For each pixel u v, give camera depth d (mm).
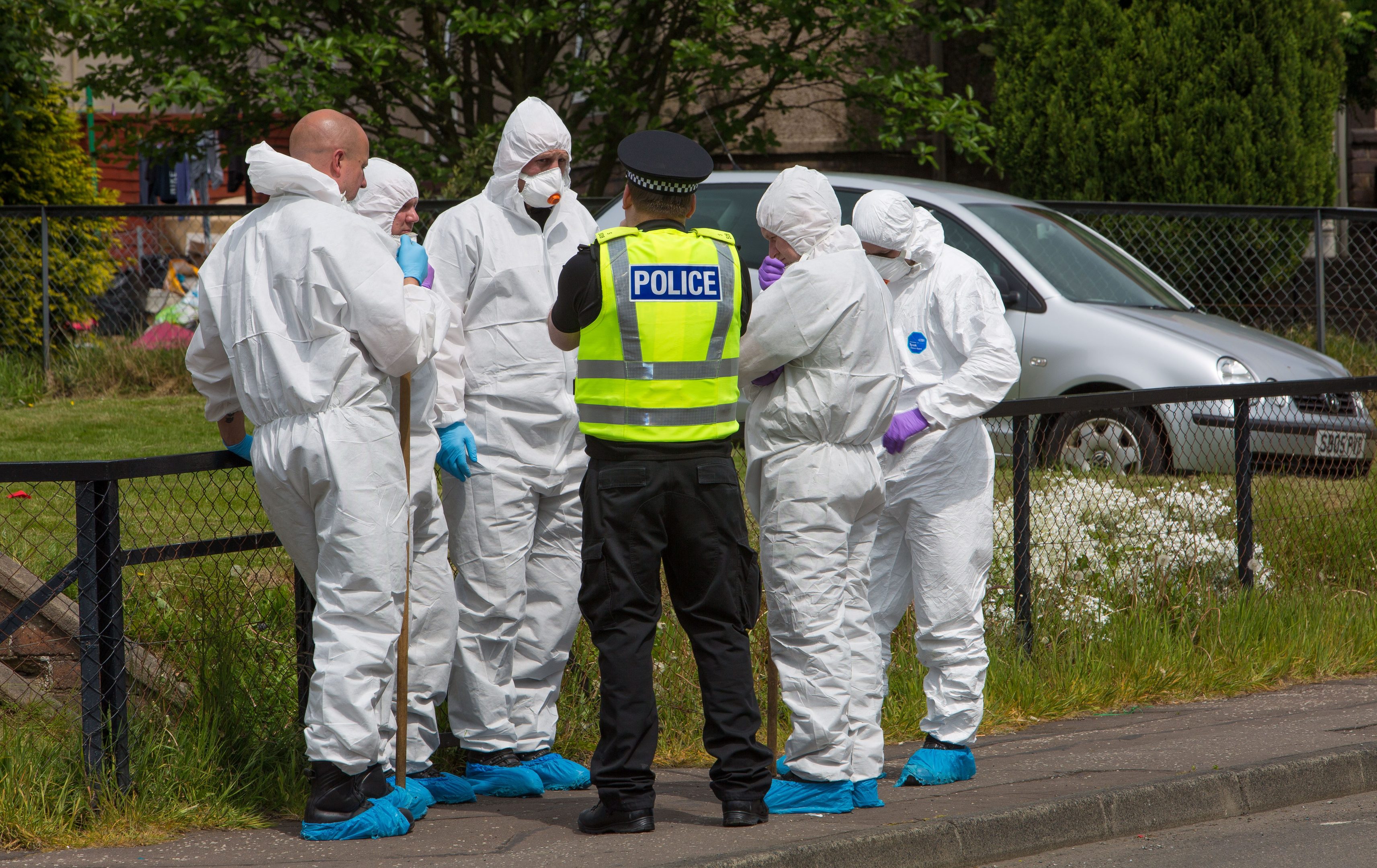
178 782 16094
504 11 47531
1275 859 15578
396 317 14422
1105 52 48812
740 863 14078
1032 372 36219
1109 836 16656
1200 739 19984
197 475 20000
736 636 15469
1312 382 27422
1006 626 23875
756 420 16031
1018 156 50625
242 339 14805
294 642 17766
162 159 54062
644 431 14812
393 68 50312
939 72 49750
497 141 47531
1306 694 23484
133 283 48156
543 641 18109
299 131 15281
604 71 49562
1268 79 47812
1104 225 47719
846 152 59312
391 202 17000
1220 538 27469
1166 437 29969
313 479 14570
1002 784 17719
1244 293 48625
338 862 14102
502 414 17344
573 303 14836
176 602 17812
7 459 32750
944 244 17781
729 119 55156
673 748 20234
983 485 17938
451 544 17719
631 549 14961
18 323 45750
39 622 18109
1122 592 25672
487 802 17344
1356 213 45844
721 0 46344
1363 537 29062
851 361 15602
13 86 46375
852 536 16391
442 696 16984
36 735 16891
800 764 16125
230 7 47375
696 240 15133
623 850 14523
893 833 15094
